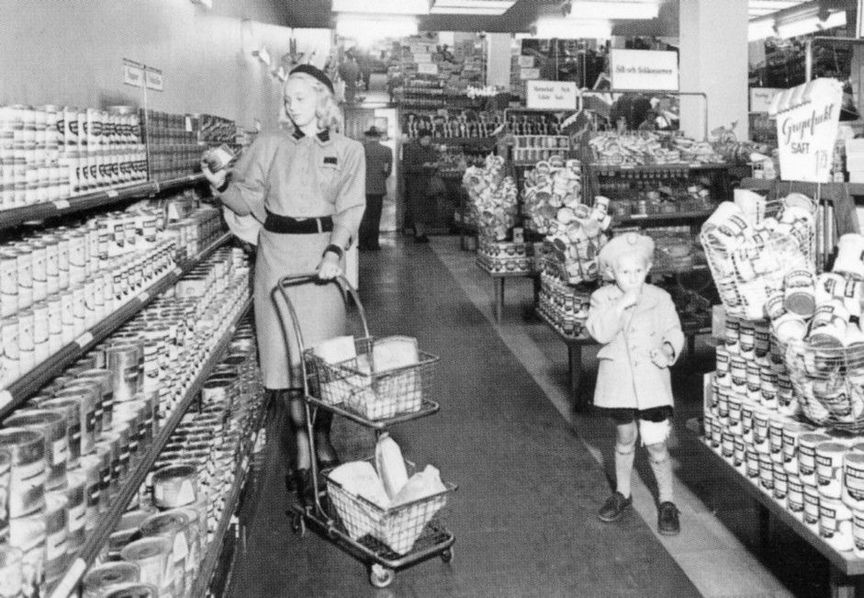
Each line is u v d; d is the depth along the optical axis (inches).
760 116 351.9
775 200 121.6
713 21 306.2
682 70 317.4
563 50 601.6
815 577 122.0
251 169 153.5
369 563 127.2
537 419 199.0
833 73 241.6
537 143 327.6
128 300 97.4
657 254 217.3
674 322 138.8
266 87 338.0
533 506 149.9
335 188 153.3
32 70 92.2
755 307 106.2
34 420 70.0
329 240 154.0
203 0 188.9
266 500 153.3
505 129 395.2
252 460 163.2
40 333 71.7
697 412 200.5
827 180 109.0
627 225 237.5
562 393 219.5
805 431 100.8
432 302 342.3
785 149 116.8
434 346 269.9
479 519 144.7
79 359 90.4
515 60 580.7
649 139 246.8
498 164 317.7
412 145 560.4
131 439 87.5
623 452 143.8
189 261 132.3
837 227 112.0
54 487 69.1
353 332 288.0
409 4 404.5
